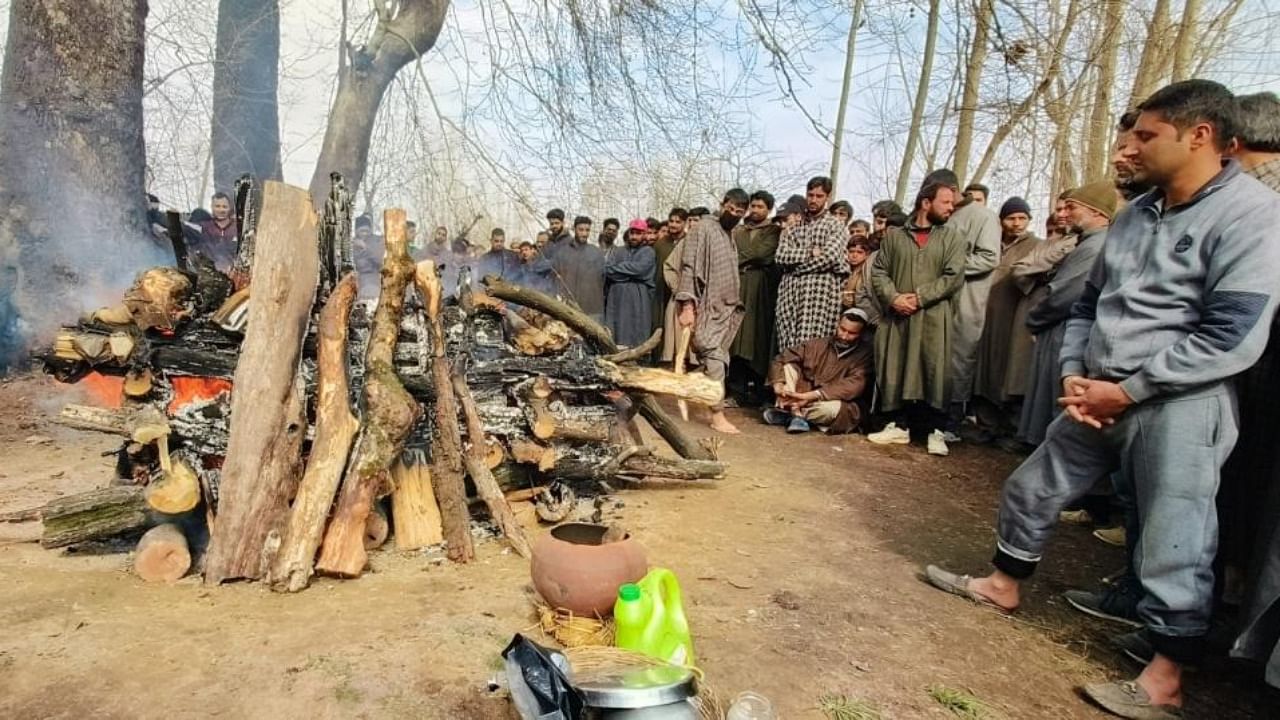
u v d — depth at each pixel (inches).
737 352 264.5
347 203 132.6
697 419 239.3
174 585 99.3
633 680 64.2
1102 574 127.4
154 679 75.0
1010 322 218.2
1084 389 91.4
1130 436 89.0
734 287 223.1
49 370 118.5
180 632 85.0
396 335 118.7
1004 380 217.8
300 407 108.6
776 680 83.7
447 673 78.3
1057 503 101.7
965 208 219.5
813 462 193.2
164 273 118.1
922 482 180.5
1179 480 84.5
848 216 289.9
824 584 113.5
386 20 292.0
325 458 104.7
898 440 217.2
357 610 92.9
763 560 122.1
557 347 150.8
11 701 70.6
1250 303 79.6
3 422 184.7
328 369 110.0
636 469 153.4
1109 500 152.9
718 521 141.3
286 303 110.6
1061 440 99.7
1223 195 84.3
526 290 164.2
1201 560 83.8
